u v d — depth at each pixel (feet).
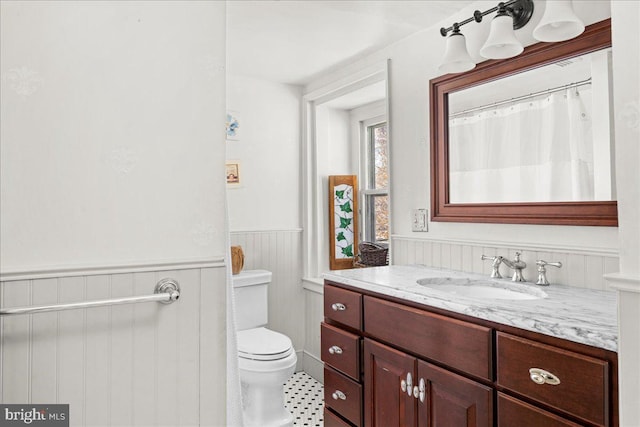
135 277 3.49
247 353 7.54
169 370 3.61
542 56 5.75
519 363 4.12
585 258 5.36
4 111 3.11
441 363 4.97
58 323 3.25
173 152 3.67
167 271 3.61
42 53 3.21
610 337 3.42
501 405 4.27
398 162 8.23
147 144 3.57
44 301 3.19
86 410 3.33
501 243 6.31
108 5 3.43
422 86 7.66
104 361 3.39
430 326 5.08
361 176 11.10
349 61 9.30
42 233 3.21
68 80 3.29
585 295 4.97
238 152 10.16
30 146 3.18
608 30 5.06
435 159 7.34
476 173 6.72
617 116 2.83
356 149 11.18
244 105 10.25
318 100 10.82
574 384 3.65
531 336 4.07
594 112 5.25
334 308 6.85
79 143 3.33
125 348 3.46
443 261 7.29
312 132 11.00
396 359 5.57
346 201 10.93
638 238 2.73
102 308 3.39
